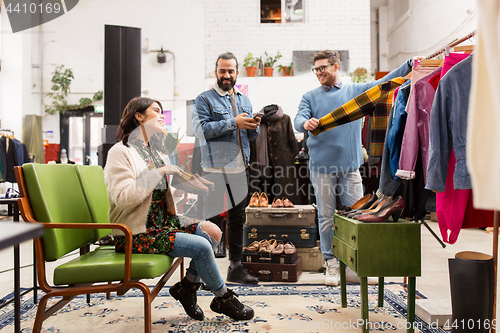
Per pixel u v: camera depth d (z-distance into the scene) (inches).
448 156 63.0
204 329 69.2
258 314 77.1
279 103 281.0
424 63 74.7
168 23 295.3
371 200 78.1
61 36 300.7
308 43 288.7
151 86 294.5
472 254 62.7
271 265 104.0
